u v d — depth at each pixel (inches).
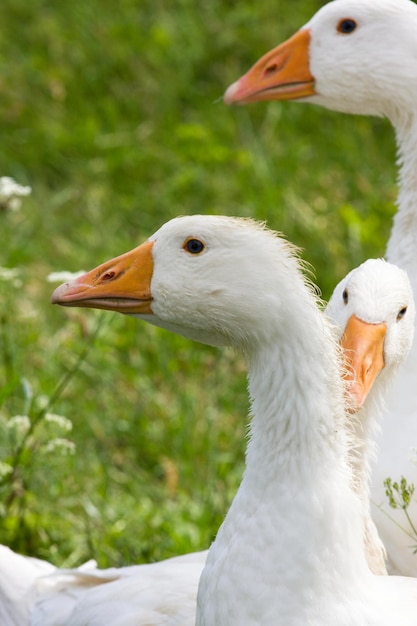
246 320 273.7
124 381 490.9
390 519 338.6
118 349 505.0
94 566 368.5
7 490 403.2
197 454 454.9
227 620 274.8
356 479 319.9
